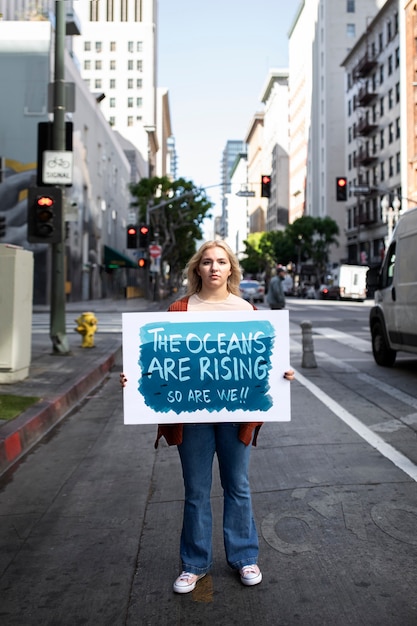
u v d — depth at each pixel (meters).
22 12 32.12
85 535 4.15
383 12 59.06
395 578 3.43
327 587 3.34
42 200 12.05
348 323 23.64
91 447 6.51
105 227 53.41
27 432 6.63
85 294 44.31
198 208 51.28
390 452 5.96
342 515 4.36
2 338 9.16
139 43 107.38
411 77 50.94
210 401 3.39
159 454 6.18
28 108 32.66
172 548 3.90
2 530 4.28
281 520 4.30
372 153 63.84
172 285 67.38
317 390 9.52
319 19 92.19
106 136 53.75
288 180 125.94
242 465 3.43
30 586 3.45
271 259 101.94
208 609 3.15
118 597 3.30
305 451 6.06
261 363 3.42
